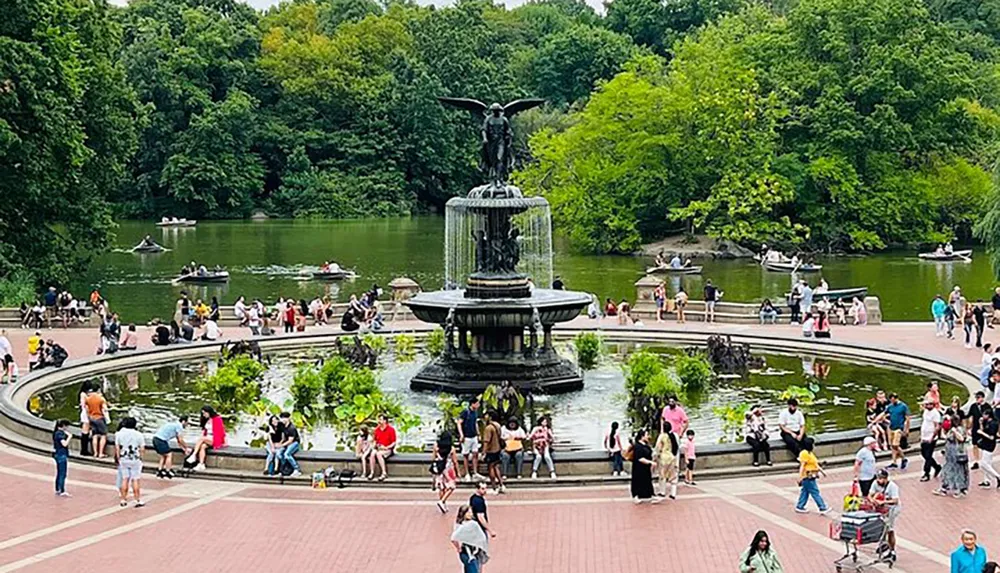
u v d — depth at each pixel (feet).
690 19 551.59
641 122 332.80
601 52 522.06
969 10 500.74
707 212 319.27
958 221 350.23
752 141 327.47
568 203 334.24
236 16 563.48
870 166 336.08
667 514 81.66
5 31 212.23
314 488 90.07
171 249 348.38
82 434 99.96
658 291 188.75
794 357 153.48
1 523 80.18
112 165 250.98
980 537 75.41
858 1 340.18
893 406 97.35
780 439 97.19
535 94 538.88
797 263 270.67
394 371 139.85
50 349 142.41
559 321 129.49
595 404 119.65
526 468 91.86
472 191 132.05
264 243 369.50
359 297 234.79
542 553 72.59
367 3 638.53
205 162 474.08
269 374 140.77
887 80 331.57
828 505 83.66
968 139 347.36
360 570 69.56
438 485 84.43
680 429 97.40
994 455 97.96
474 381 125.39
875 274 271.90
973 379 130.41
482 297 130.00
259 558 72.02
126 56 477.77
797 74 344.08
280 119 519.60
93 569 69.62
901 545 73.77
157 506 84.84
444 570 69.46
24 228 223.92
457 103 133.28
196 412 118.93
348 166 514.27
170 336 162.81
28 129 212.23
